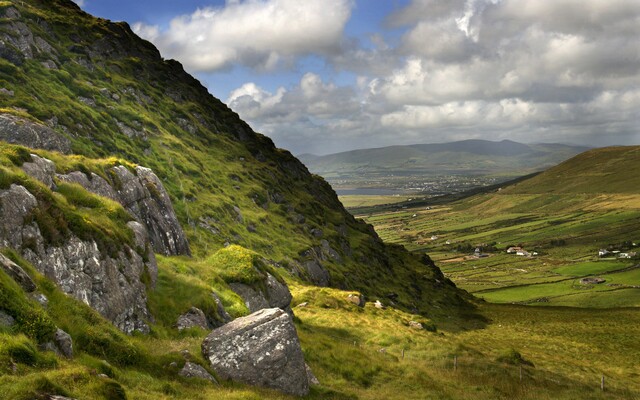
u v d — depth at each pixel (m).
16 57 83.12
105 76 112.19
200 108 150.38
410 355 49.41
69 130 75.19
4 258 18.00
